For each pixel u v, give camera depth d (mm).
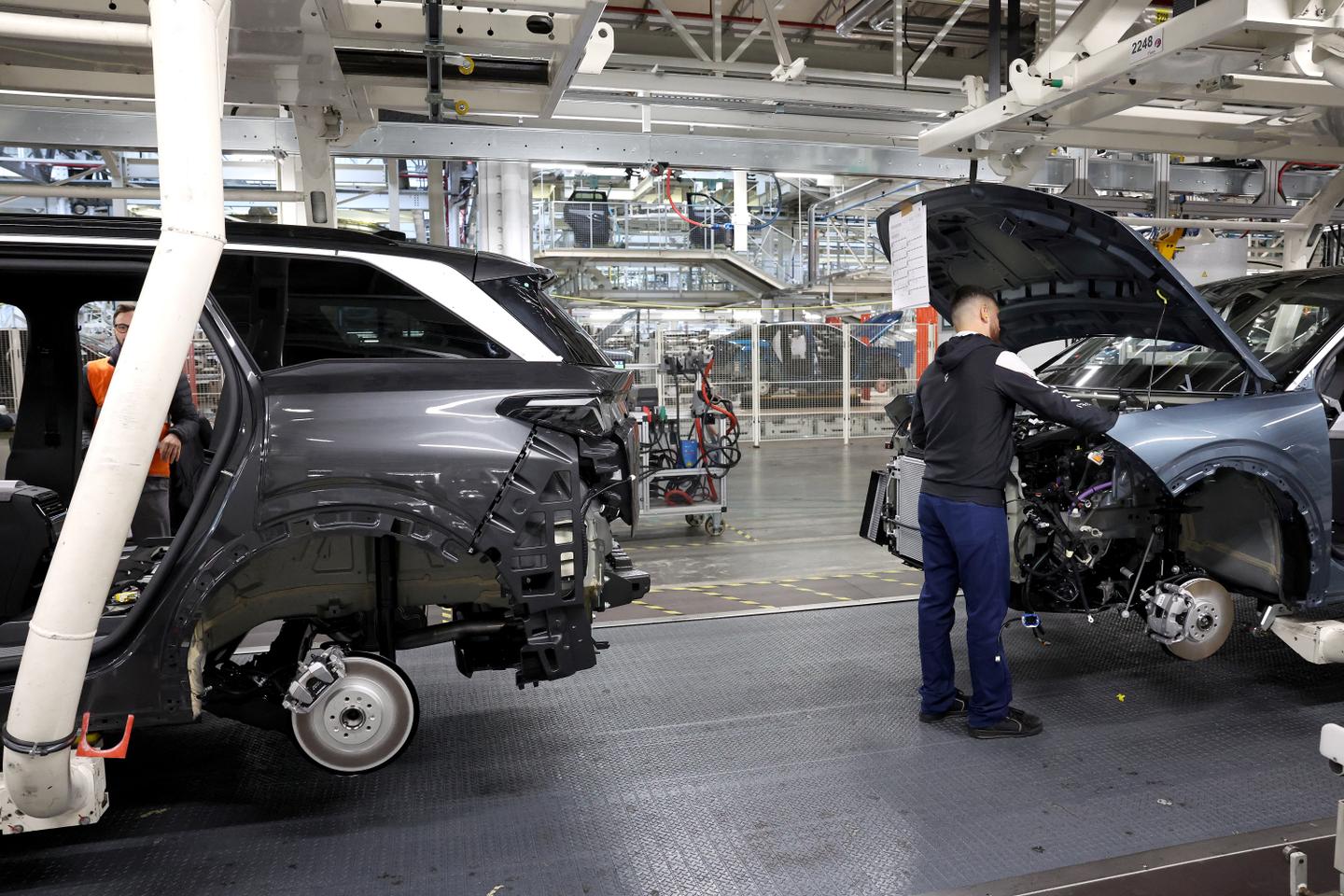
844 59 8391
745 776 2891
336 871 2352
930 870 2322
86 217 2463
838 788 2801
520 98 4145
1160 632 3371
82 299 3168
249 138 5727
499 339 2564
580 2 2990
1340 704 3461
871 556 6418
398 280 2549
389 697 2570
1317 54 3557
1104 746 3100
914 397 3846
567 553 2457
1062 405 2957
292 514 2309
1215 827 2527
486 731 3271
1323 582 3383
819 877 2293
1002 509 3102
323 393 2387
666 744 3145
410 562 2777
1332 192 6207
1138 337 4016
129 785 2871
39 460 3188
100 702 2238
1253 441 3223
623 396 2957
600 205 18609
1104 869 2299
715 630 4488
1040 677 3801
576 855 2418
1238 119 5066
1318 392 3461
